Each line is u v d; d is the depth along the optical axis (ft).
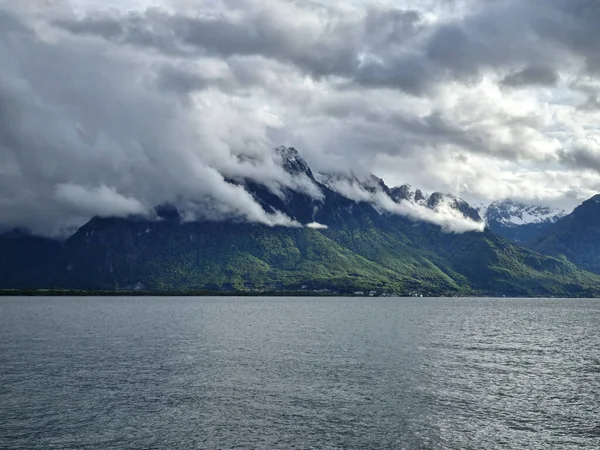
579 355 406.21
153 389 274.36
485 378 309.22
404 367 341.00
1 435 205.57
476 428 218.59
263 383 289.74
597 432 215.10
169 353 394.52
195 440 202.08
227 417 228.43
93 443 198.39
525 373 326.65
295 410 239.09
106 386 280.31
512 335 554.87
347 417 230.27
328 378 303.48
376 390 276.21
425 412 238.68
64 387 277.23
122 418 226.17
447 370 332.80
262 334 542.16
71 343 455.63
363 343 465.06
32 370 322.75
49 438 202.90
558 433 213.87
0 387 276.62
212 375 309.83
